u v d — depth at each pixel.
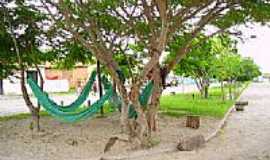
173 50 16.38
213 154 11.27
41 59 17.02
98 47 12.16
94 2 12.83
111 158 10.66
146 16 12.53
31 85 14.57
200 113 21.45
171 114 20.66
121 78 12.69
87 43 12.13
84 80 46.03
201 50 23.12
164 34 11.41
